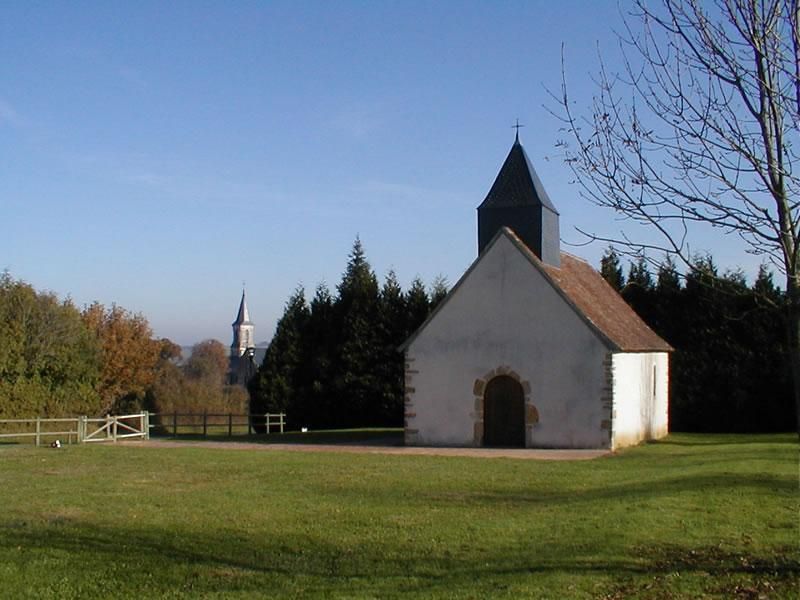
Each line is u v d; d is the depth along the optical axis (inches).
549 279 1028.5
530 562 409.7
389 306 1648.6
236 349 5014.8
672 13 317.4
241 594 373.1
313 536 475.8
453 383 1069.8
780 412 1393.9
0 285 1793.8
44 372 1763.0
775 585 354.3
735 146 311.9
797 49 303.0
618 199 355.9
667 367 1360.7
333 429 1599.4
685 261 328.5
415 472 743.1
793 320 317.4
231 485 665.0
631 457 892.0
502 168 1119.0
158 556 437.7
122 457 894.4
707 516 506.0
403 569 407.2
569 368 1015.0
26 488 652.1
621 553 420.8
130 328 2511.1
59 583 394.0
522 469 766.5
